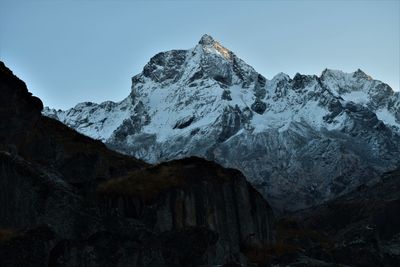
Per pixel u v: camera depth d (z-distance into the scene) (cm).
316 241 10806
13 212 5834
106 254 5438
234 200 7512
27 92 7394
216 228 7162
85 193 6538
